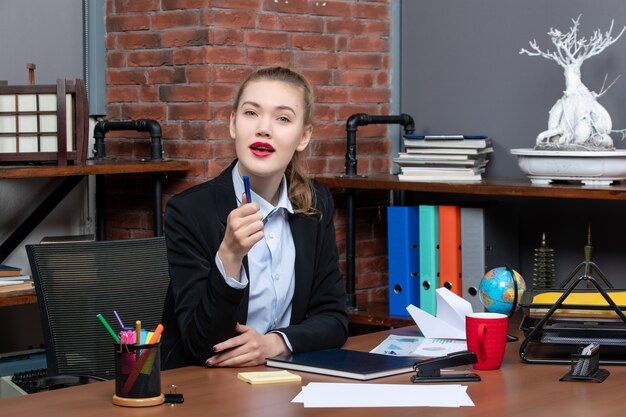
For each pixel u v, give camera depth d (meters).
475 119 3.80
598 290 2.16
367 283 4.05
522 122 3.66
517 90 3.67
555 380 1.98
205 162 3.53
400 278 3.63
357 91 3.96
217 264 2.10
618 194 2.92
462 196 3.89
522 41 3.65
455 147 3.50
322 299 2.45
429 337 2.43
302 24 3.76
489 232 3.47
